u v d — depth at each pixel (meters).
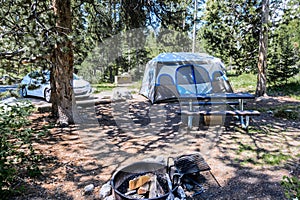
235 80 12.41
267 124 5.64
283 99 8.31
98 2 6.72
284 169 3.39
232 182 3.05
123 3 6.55
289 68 9.91
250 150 4.10
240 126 5.50
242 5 9.09
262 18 8.39
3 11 3.50
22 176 3.16
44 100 8.98
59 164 3.58
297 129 5.25
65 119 5.65
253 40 9.55
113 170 3.39
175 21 6.64
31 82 4.04
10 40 3.50
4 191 2.66
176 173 2.83
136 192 2.65
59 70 5.51
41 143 4.46
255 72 10.22
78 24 6.55
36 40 3.35
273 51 9.99
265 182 3.03
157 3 6.55
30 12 3.72
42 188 2.90
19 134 3.50
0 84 3.56
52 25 3.84
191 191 2.86
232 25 9.43
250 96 5.63
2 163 2.81
